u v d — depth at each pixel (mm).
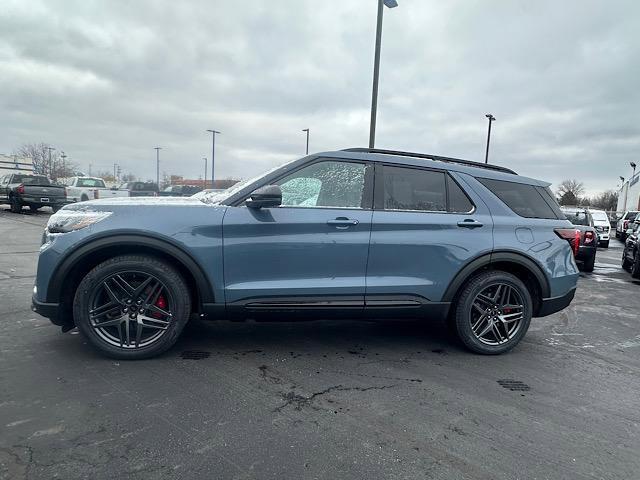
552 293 4266
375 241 3789
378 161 3971
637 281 10094
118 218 3506
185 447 2461
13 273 7078
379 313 3900
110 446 2438
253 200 3531
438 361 3969
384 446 2559
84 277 3494
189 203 3697
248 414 2854
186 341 4168
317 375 3525
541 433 2785
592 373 3869
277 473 2271
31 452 2348
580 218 13781
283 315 3768
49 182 22281
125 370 3441
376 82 12734
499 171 4531
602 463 2488
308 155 3883
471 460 2461
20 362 3514
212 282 3604
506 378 3652
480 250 3992
